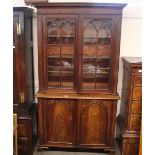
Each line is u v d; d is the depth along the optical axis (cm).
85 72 246
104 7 221
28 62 249
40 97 244
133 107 241
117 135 289
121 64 279
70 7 223
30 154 252
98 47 239
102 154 264
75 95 245
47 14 227
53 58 244
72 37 238
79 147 261
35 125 279
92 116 251
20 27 222
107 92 247
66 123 256
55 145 262
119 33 229
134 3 265
